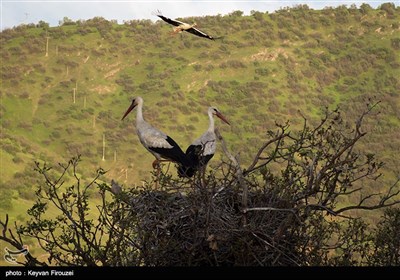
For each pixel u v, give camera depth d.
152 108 95.75
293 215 8.88
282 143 10.16
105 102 105.00
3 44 122.38
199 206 9.07
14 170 65.19
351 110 92.44
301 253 9.38
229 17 126.25
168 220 9.12
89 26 126.94
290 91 101.94
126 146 88.25
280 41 118.31
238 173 9.30
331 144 9.73
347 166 9.58
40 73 113.94
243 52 114.38
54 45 121.31
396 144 75.38
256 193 9.65
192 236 9.15
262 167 9.79
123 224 8.91
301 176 9.56
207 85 103.38
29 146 77.31
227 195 9.59
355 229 9.61
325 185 9.52
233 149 77.62
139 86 107.50
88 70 114.81
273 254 9.02
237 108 96.00
